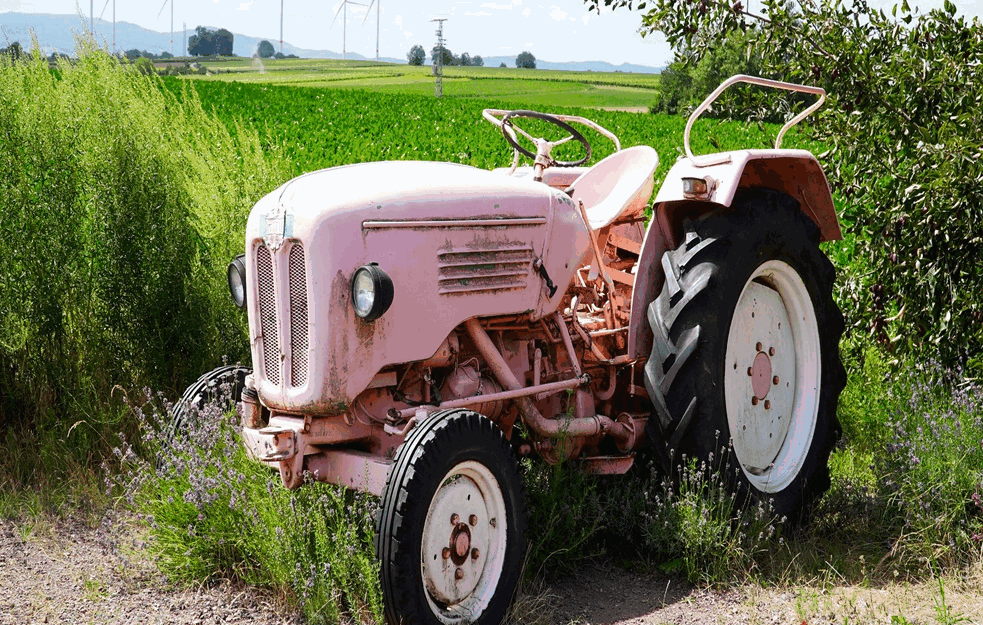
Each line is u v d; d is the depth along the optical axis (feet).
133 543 12.96
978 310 17.46
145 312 16.85
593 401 13.42
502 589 11.12
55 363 16.48
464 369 11.97
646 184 14.23
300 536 11.10
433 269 11.28
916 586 12.01
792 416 14.83
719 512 12.36
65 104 17.20
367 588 10.48
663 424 12.60
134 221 16.78
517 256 12.17
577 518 12.43
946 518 13.07
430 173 11.87
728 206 12.82
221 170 18.86
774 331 14.46
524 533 11.42
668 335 12.73
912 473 13.65
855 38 18.84
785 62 19.51
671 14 19.40
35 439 15.66
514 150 15.03
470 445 10.65
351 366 10.77
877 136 18.74
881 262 18.58
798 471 14.28
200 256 17.95
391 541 9.95
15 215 16.11
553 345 13.29
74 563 12.37
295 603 11.08
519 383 12.61
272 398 11.23
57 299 16.28
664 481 12.61
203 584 11.84
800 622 10.82
